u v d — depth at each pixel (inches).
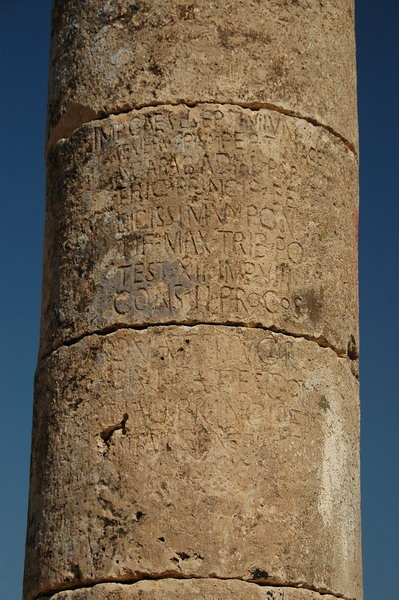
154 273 296.4
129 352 294.0
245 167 301.3
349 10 338.3
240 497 283.1
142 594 278.4
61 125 323.0
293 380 295.3
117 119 310.2
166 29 311.7
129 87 311.1
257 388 290.4
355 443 309.6
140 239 299.4
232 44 309.9
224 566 278.8
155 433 286.8
